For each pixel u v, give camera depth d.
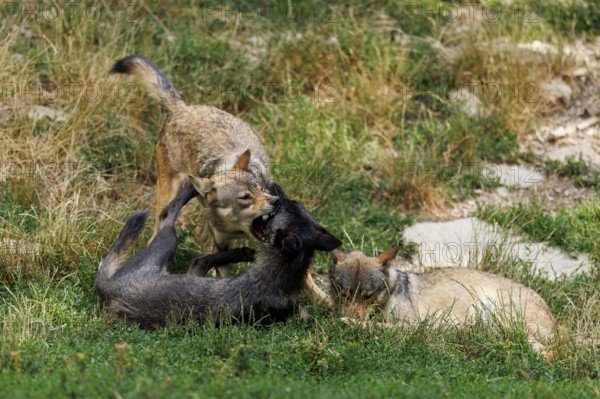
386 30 27.39
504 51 26.53
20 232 18.23
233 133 18.22
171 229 16.73
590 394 12.60
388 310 17.36
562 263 21.03
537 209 22.48
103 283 16.30
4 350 12.71
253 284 15.82
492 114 25.28
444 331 16.00
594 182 23.88
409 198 22.75
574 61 26.89
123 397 10.38
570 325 17.53
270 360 13.36
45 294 16.12
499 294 17.64
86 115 22.36
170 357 13.20
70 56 24.00
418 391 11.76
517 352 15.34
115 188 21.25
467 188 23.38
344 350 13.82
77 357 12.43
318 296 17.25
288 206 16.42
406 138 24.38
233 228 17.02
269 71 25.34
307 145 23.11
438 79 26.17
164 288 15.87
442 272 18.23
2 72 22.92
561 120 25.83
